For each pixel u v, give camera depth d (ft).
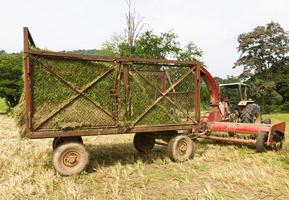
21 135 22.47
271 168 23.71
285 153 30.07
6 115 99.91
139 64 25.07
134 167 24.72
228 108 38.86
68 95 22.02
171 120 26.81
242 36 188.55
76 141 22.75
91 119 22.82
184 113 27.61
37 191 18.52
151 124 25.67
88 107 22.74
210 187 18.99
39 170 23.25
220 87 41.50
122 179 21.35
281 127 32.37
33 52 20.67
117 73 23.93
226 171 22.76
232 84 40.57
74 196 17.53
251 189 18.80
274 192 18.28
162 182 20.65
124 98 24.36
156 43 107.14
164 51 108.37
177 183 19.77
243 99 40.60
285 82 185.06
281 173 22.45
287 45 182.29
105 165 25.23
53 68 21.52
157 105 26.03
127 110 24.45
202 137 34.83
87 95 22.71
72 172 22.09
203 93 82.17
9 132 48.67
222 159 27.78
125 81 24.35
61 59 21.80
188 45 118.11
